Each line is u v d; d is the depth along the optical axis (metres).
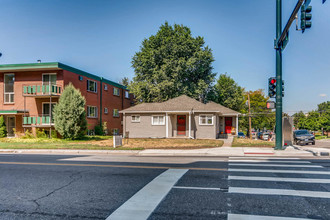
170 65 30.55
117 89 36.62
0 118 24.78
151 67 33.34
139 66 34.28
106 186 6.27
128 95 40.44
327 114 66.44
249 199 5.10
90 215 4.36
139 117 26.78
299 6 9.46
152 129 26.42
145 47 35.09
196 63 32.06
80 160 11.22
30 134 23.20
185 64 30.88
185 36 33.38
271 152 13.64
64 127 21.64
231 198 5.18
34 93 23.83
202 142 20.05
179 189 5.90
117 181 6.79
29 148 16.52
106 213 4.44
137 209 4.60
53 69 24.31
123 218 4.20
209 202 4.93
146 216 4.27
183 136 25.77
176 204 4.84
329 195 5.35
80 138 22.83
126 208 4.66
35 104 24.80
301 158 11.70
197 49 32.72
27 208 4.76
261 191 5.66
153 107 26.69
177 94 31.08
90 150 15.48
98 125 30.52
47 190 5.98
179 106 26.17
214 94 35.28
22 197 5.44
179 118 26.17
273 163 9.80
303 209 4.54
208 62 33.69
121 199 5.21
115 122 35.66
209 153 13.78
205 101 31.83
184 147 16.64
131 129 26.88
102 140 22.42
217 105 30.56
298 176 7.21
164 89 30.88
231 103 40.75
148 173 7.85
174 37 32.00
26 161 10.93
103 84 32.38
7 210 4.66
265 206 4.69
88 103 28.81
